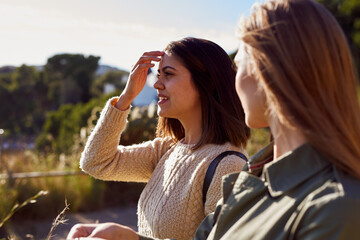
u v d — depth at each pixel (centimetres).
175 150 162
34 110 5453
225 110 153
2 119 5272
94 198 632
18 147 848
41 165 742
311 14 80
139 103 1106
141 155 177
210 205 138
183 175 148
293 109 78
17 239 408
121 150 179
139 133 690
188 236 143
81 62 6050
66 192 608
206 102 154
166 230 145
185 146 157
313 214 72
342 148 75
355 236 69
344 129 77
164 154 169
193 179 143
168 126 175
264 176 86
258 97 88
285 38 79
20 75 5678
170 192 148
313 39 78
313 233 71
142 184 689
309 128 77
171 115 160
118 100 173
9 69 6562
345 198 70
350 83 80
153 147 179
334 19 82
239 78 92
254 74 88
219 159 143
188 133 161
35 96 5775
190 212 143
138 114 705
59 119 1362
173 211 145
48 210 575
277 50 79
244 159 148
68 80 5981
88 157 175
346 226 69
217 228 89
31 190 577
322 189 74
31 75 5778
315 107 77
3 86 5425
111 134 171
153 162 178
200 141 151
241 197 86
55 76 5984
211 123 151
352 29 1184
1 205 522
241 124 155
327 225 70
